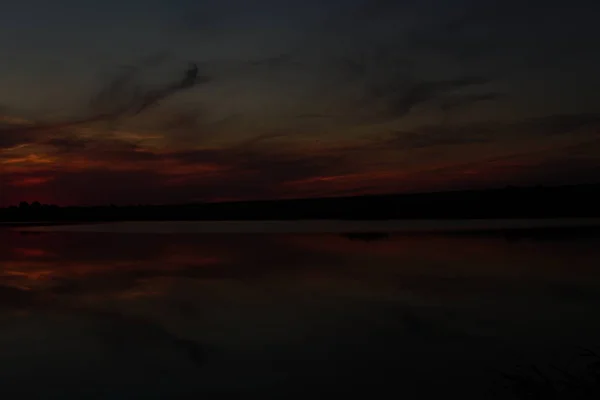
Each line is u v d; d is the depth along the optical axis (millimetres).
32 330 8453
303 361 6867
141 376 6434
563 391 4848
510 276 12508
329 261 15789
